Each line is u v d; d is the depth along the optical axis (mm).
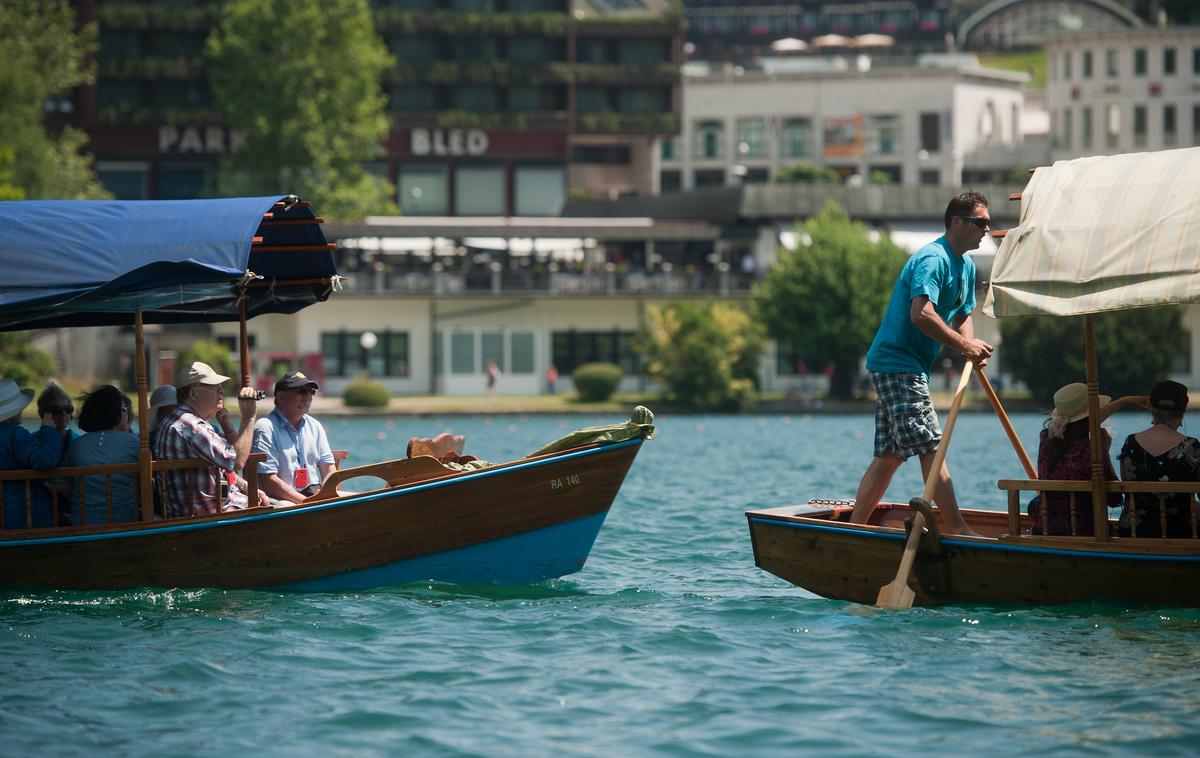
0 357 106250
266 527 27594
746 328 131125
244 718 19203
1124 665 21391
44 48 129125
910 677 21016
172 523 27438
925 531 25250
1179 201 23453
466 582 28578
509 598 27547
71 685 20812
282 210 28922
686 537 37844
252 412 27828
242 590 27766
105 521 27812
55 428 27859
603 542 36812
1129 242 23484
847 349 130250
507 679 21188
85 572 27594
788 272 131000
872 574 25938
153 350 114312
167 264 26203
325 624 24906
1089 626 23859
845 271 129250
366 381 129375
